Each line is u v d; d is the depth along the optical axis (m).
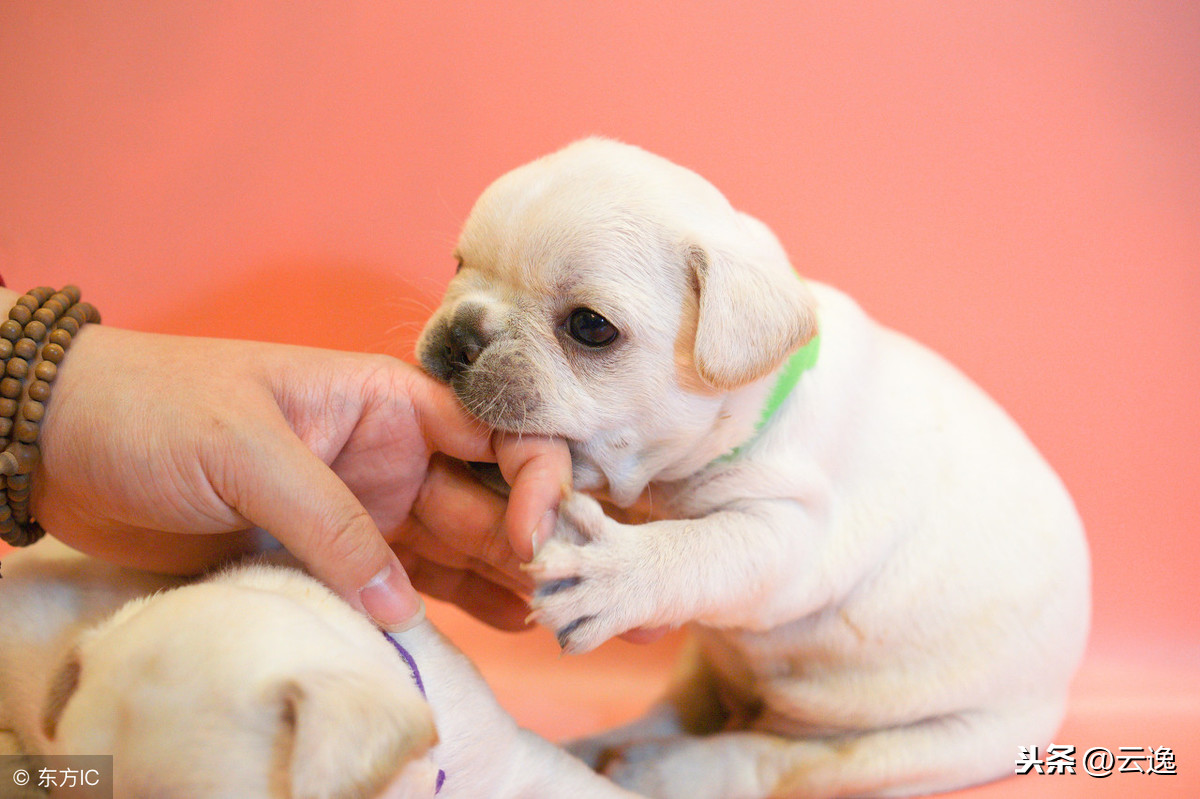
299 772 0.23
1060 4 0.52
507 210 0.34
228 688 0.25
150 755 0.24
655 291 0.33
